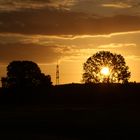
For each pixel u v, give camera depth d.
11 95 118.12
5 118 58.19
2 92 120.25
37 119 55.22
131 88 112.25
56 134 40.38
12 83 143.88
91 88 117.25
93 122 49.59
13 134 40.53
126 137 37.06
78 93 114.75
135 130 40.91
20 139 36.91
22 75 144.25
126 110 70.81
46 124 48.72
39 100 113.38
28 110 78.06
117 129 42.12
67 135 39.59
